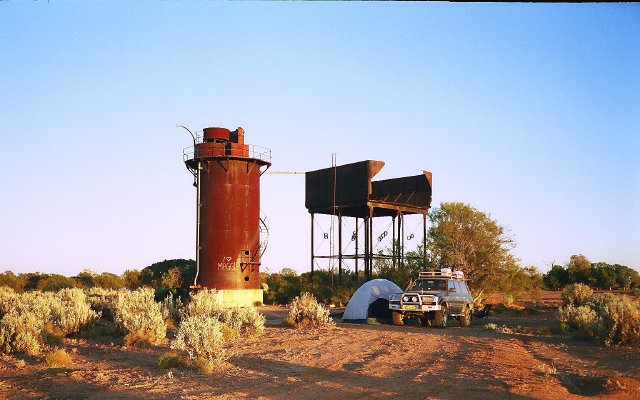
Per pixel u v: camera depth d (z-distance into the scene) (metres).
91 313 22.33
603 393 11.25
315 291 47.06
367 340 20.19
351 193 45.03
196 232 44.56
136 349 17.44
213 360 14.24
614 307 20.27
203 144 44.41
